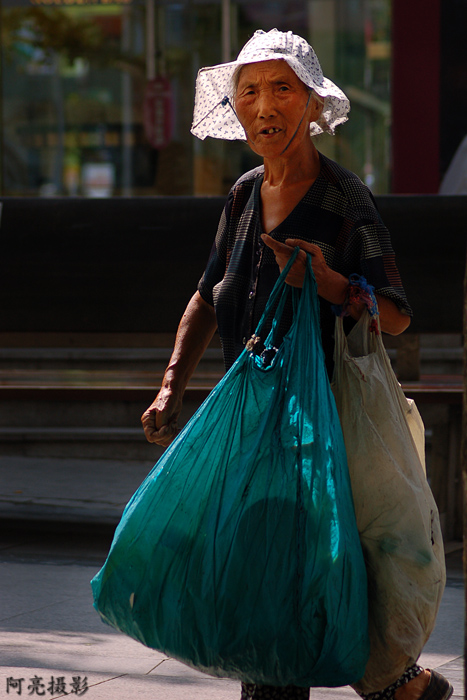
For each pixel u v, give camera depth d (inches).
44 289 634.2
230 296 284.2
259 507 242.5
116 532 262.7
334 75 1148.5
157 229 623.5
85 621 448.8
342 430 256.1
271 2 1174.3
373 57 1132.5
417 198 593.3
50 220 631.2
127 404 831.1
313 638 237.1
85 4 1213.1
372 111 1136.2
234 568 240.1
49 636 424.8
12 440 875.4
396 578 246.8
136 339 970.7
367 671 255.3
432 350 945.5
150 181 1240.8
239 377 257.8
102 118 1237.1
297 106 271.3
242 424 252.2
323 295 261.6
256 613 238.2
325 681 243.4
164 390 302.5
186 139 1231.5
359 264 273.1
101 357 965.2
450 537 603.5
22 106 1238.9
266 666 240.2
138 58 1221.7
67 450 872.3
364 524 251.6
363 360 259.8
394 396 265.9
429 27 1066.7
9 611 464.1
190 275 621.9
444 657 402.3
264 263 275.4
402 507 251.1
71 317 633.6
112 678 369.4
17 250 634.2
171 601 247.1
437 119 1077.1
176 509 251.3
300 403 250.7
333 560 236.5
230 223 297.1
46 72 1230.9
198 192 1234.6
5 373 815.1
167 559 248.5
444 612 470.6
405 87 1082.1
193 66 1215.6
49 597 490.6
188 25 1205.7
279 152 273.1
